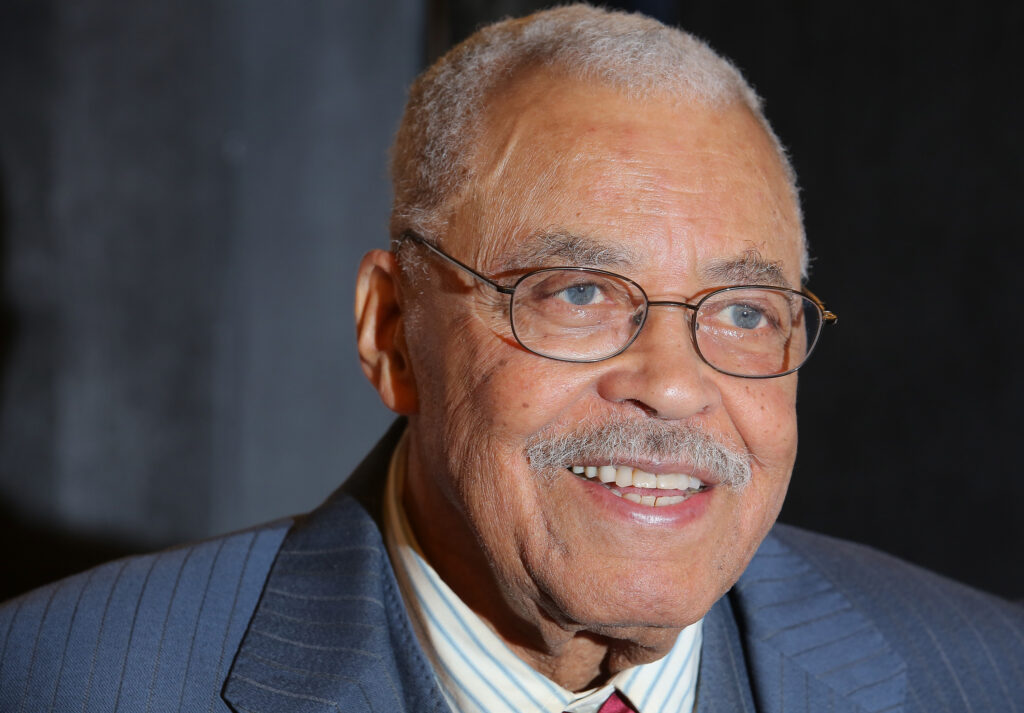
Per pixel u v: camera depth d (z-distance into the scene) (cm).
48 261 258
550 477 142
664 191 142
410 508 169
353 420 287
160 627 161
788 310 153
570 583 141
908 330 285
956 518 278
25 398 257
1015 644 185
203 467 273
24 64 252
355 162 285
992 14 270
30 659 157
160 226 267
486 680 158
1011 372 265
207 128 270
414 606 163
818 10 298
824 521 300
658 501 144
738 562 149
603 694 160
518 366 142
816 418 302
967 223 275
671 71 149
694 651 166
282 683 152
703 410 143
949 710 173
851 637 173
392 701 153
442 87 162
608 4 288
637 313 141
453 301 150
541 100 148
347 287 285
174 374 270
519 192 145
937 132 279
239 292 276
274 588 165
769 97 307
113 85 261
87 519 263
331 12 280
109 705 153
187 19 266
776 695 163
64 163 257
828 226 299
